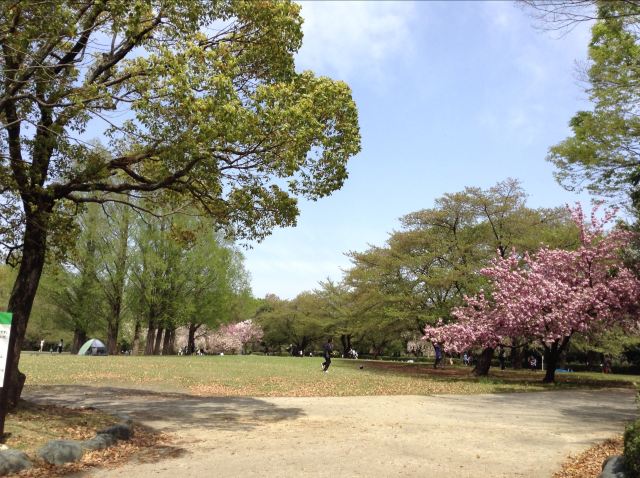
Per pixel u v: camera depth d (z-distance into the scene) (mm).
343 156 10734
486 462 7137
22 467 6141
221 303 42625
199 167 9500
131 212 36656
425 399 15242
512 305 21203
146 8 8633
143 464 6766
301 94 10289
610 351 29422
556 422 11023
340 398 14859
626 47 11438
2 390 7059
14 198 9641
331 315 60688
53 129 9078
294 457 7227
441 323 25750
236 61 9445
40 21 8141
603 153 12977
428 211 28781
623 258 18531
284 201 10961
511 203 26750
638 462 5379
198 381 17969
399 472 6465
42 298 39500
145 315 39500
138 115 8555
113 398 13320
